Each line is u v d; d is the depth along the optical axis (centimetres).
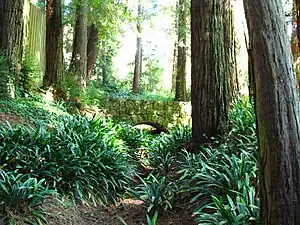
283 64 293
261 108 294
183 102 1559
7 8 827
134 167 683
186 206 465
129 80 2747
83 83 1252
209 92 645
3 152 488
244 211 359
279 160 285
